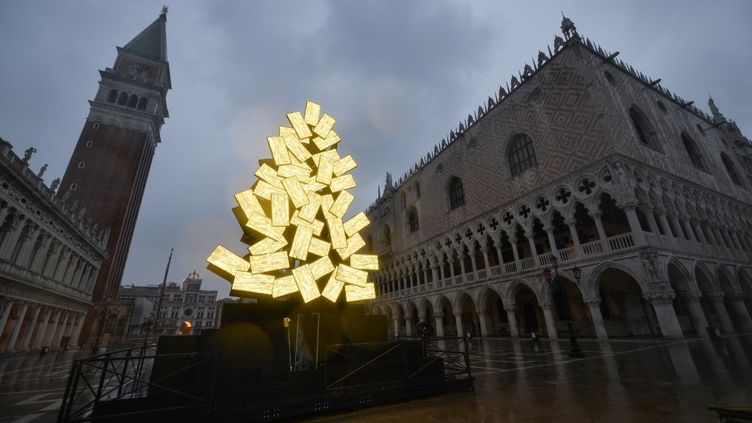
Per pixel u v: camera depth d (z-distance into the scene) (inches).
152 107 2856.8
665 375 348.2
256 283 333.7
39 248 1251.2
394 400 287.6
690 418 201.6
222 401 255.3
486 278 1223.5
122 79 2797.7
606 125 919.7
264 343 289.1
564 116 1041.5
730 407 135.0
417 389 300.4
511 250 1401.3
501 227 1199.6
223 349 278.4
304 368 325.7
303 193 394.9
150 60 3073.3
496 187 1254.9
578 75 1023.0
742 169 1515.7
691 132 1316.4
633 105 1082.7
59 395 402.6
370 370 315.3
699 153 1263.5
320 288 380.8
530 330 1259.2
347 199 432.1
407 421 237.1
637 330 976.3
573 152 989.2
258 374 279.0
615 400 257.1
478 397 297.3
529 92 1189.1
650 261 765.9
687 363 417.1
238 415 238.4
